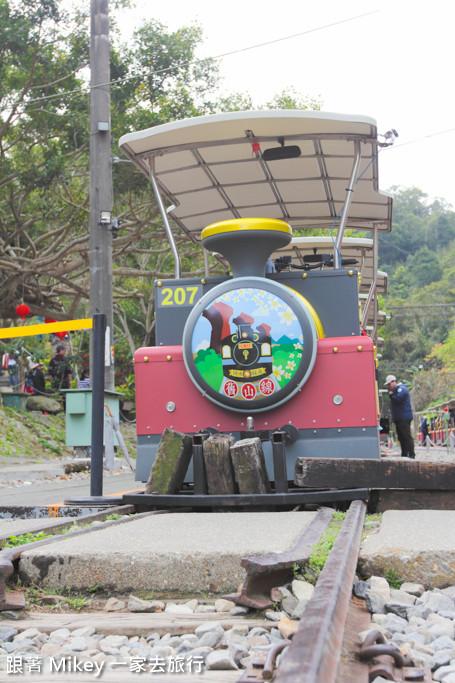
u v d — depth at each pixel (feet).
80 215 83.20
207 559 12.12
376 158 26.71
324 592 8.89
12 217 94.53
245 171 28.66
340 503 18.53
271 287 20.10
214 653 9.11
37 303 93.86
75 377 93.35
